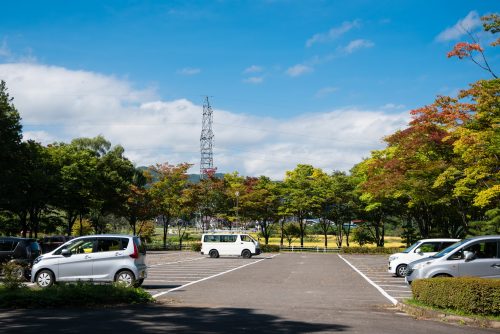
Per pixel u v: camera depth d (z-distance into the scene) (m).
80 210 42.25
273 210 64.31
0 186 30.73
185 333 8.13
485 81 18.91
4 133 30.36
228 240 39.56
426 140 24.67
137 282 14.98
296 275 22.17
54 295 11.37
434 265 12.98
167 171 56.03
